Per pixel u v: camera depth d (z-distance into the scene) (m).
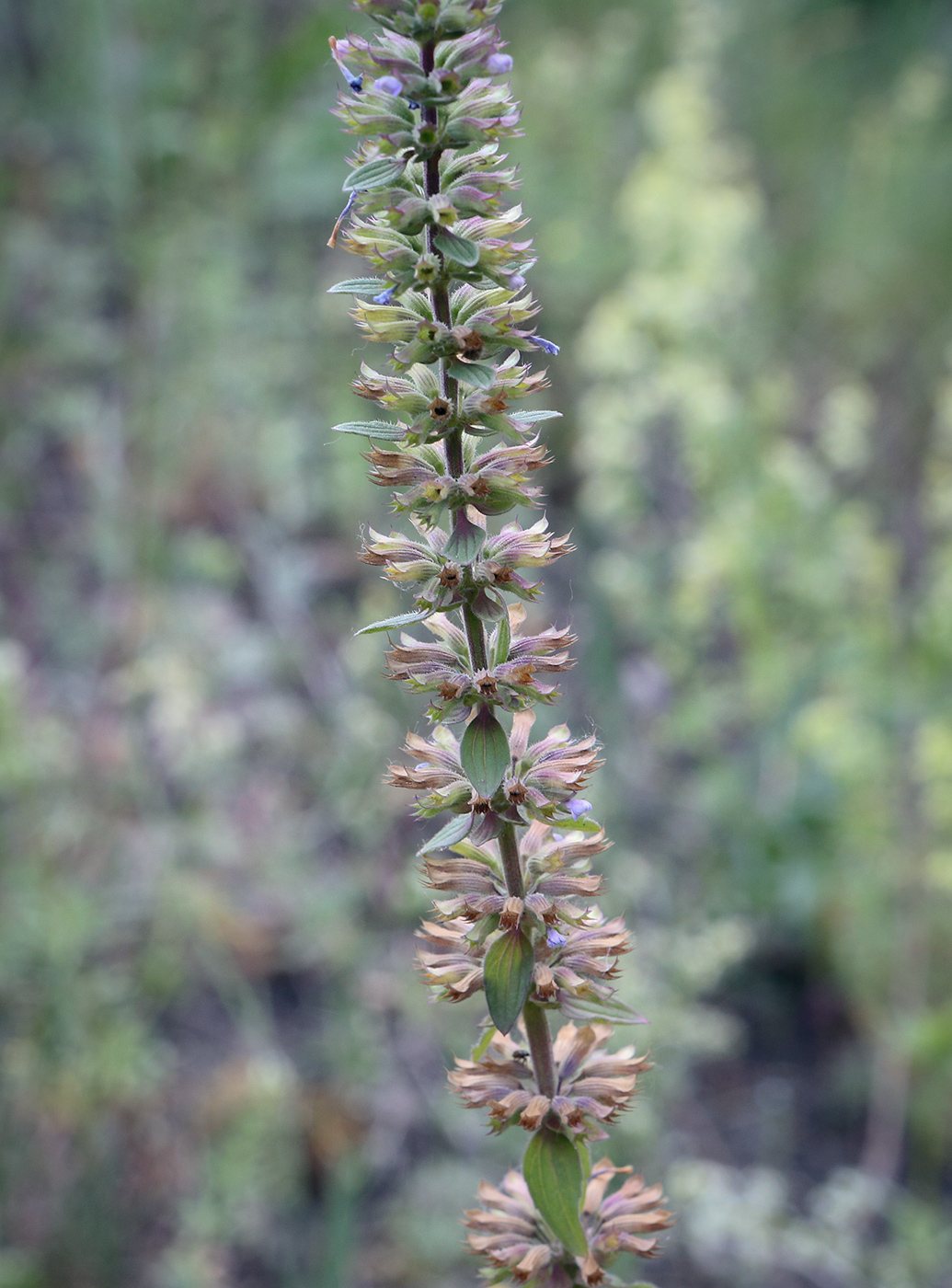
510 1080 2.30
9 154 8.29
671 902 6.10
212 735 5.97
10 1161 4.77
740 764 6.81
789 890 6.31
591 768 2.16
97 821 5.79
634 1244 2.30
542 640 2.15
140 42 6.66
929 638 6.05
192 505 7.48
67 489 7.61
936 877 5.71
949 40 11.70
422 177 1.99
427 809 2.21
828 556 6.52
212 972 5.89
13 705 5.07
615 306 7.33
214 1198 4.79
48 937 4.94
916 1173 6.00
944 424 6.99
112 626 6.61
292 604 7.10
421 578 2.11
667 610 6.74
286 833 6.19
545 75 9.41
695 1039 5.08
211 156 6.70
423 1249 4.99
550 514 8.33
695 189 7.46
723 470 6.73
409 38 1.92
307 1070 5.62
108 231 7.90
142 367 7.04
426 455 2.12
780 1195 5.22
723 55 10.29
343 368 7.88
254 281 8.47
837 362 9.55
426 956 2.24
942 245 9.54
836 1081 6.36
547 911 2.13
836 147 10.87
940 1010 5.81
